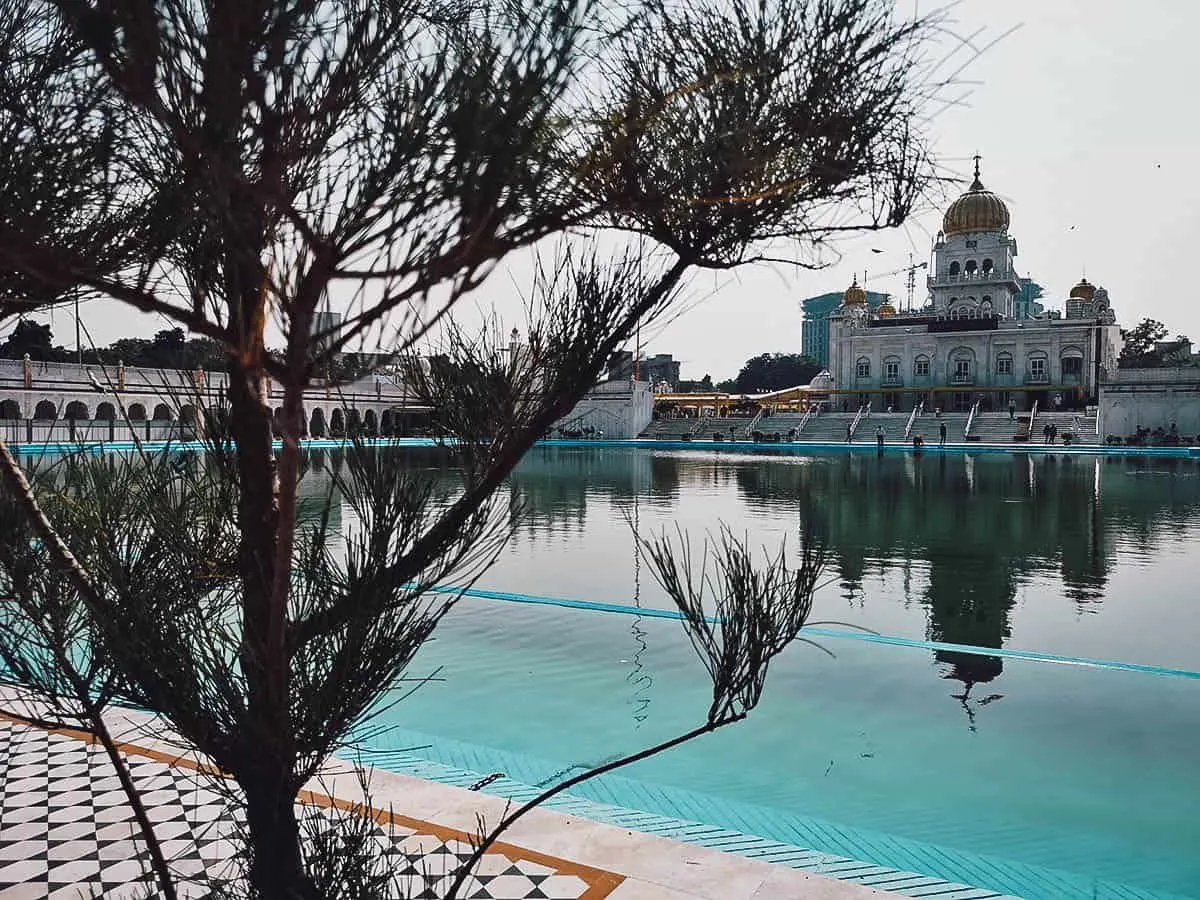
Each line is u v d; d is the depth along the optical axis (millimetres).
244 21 1254
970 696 6402
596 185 1565
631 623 8422
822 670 6973
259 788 1996
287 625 1958
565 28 1262
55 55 1590
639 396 60562
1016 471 31297
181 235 1700
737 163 1585
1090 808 4637
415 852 3713
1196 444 46094
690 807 4551
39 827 4027
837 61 1636
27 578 2035
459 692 6520
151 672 1980
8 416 28625
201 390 2010
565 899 3412
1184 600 9781
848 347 65500
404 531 2006
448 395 2357
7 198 1458
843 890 3512
